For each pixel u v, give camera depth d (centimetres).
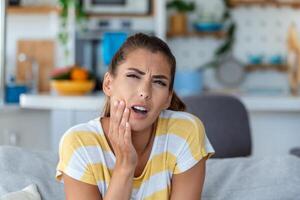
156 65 126
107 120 135
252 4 449
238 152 244
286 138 350
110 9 431
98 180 129
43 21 450
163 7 418
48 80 445
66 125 313
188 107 242
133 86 125
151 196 134
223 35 447
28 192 145
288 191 153
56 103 313
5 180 153
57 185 156
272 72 458
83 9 429
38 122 387
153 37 133
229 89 429
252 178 159
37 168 161
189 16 456
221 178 161
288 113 348
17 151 168
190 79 379
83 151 129
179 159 136
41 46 446
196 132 139
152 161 134
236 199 152
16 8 425
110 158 130
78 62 423
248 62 457
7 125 365
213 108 243
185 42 458
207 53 457
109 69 133
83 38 423
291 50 446
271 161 167
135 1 431
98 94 348
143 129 128
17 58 447
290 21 455
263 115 349
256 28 457
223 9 454
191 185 138
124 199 125
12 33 450
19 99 383
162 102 127
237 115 245
